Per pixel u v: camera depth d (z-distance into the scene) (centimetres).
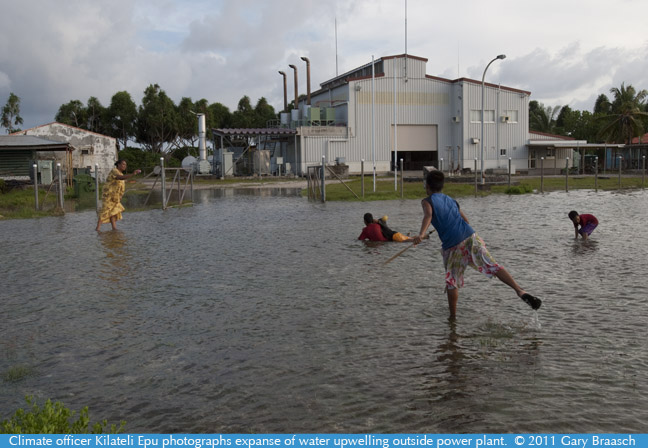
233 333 549
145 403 398
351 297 680
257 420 369
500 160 5469
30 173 3225
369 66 5538
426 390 407
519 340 509
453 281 586
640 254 942
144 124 7744
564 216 1593
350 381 425
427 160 5862
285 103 6406
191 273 853
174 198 2738
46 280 818
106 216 1437
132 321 599
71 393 418
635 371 434
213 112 8594
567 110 8281
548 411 372
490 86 5394
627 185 3266
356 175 5203
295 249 1070
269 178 4950
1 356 499
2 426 303
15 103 7556
